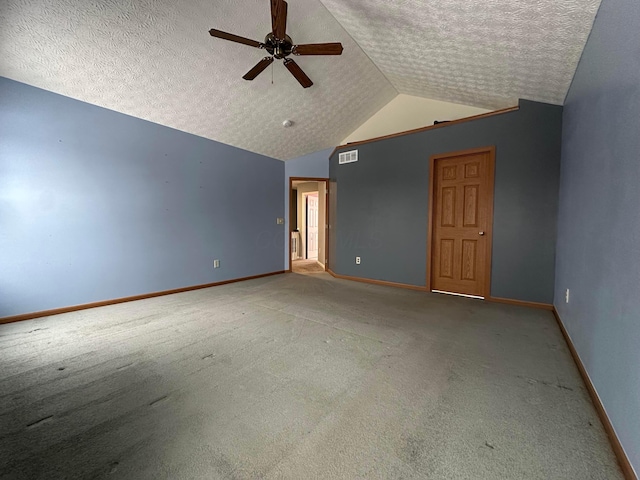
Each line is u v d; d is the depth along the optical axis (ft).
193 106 11.96
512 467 3.84
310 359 6.89
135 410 5.03
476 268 12.50
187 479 3.66
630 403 3.75
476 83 11.37
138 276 12.33
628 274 4.07
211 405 5.17
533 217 11.00
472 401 5.27
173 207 13.41
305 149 18.47
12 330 8.74
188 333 8.53
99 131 11.02
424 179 13.65
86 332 8.61
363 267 16.16
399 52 10.87
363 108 15.98
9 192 9.24
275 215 18.62
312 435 4.42
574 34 6.68
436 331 8.66
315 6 9.37
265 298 12.61
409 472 3.76
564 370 6.40
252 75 8.95
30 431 4.52
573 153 8.21
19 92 9.30
